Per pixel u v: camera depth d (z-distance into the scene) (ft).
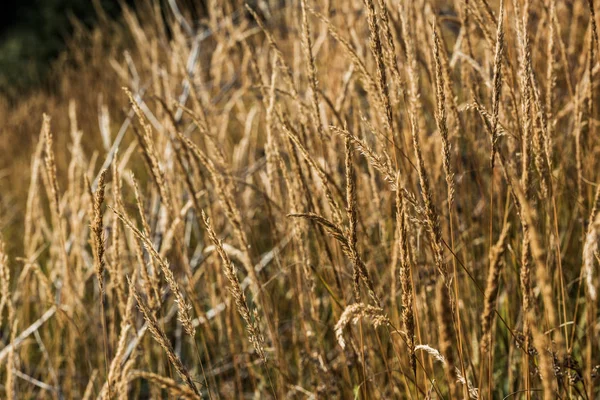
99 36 14.61
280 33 8.80
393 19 4.81
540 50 5.10
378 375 4.81
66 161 12.73
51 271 6.48
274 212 5.38
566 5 5.70
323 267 4.71
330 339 5.45
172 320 6.61
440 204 4.84
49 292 4.88
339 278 4.51
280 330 5.63
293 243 5.07
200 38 8.77
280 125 4.85
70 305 5.43
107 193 6.55
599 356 4.41
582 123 4.49
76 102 14.08
